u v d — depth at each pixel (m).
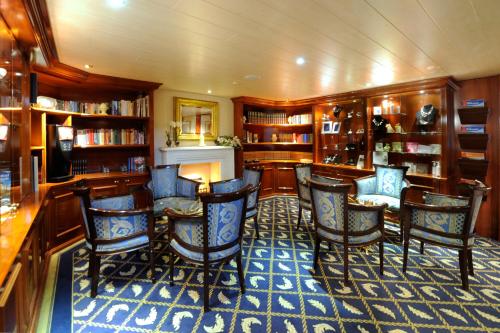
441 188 3.97
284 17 2.04
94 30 2.23
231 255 2.25
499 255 3.14
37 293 2.02
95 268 2.27
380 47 2.65
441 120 3.97
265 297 2.27
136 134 4.33
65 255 3.04
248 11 1.94
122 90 4.29
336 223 2.53
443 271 2.71
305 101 5.94
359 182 4.07
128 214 2.32
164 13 1.96
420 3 1.82
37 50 2.41
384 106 4.77
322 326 1.91
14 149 2.20
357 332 1.85
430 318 1.99
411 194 4.34
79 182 3.44
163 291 2.35
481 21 2.08
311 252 3.16
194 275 2.62
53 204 3.08
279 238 3.60
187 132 5.11
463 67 3.34
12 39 2.09
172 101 4.92
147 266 2.80
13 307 1.29
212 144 5.52
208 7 1.88
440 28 2.21
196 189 3.84
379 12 1.95
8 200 2.05
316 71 3.54
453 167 4.12
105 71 3.51
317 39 2.45
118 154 4.43
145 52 2.79
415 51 2.75
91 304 2.15
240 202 2.25
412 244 3.38
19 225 1.64
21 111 2.35
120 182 3.95
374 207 2.48
